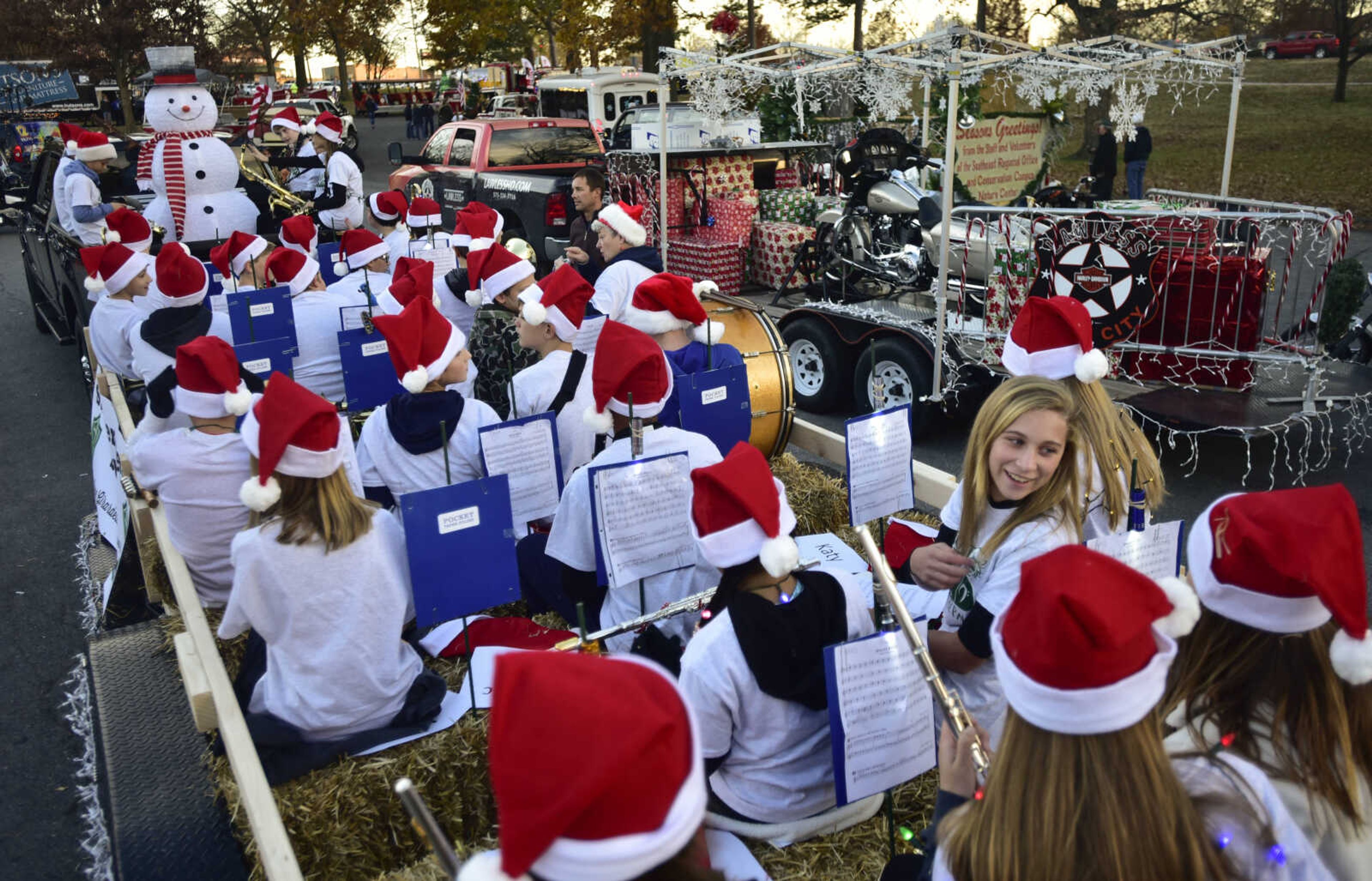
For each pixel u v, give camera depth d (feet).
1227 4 69.82
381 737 10.03
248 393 12.23
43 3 112.98
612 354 11.30
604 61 94.07
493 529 9.89
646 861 3.83
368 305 19.35
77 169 28.27
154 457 12.11
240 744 8.75
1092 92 27.76
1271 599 5.49
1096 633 4.39
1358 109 78.79
